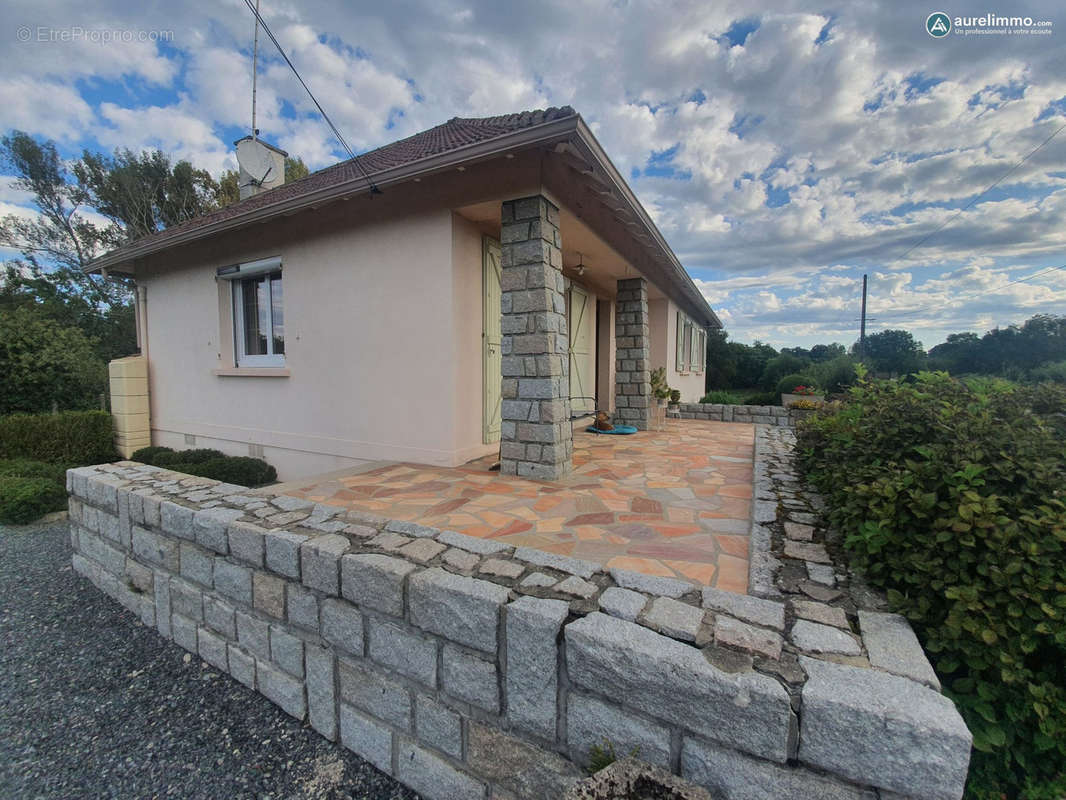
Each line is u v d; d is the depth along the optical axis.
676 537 2.38
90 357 9.54
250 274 6.10
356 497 3.20
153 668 2.52
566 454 3.96
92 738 2.05
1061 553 1.29
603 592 1.55
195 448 6.88
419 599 1.66
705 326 15.39
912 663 1.15
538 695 1.42
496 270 4.88
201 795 1.76
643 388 7.19
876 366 19.36
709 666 1.15
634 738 1.26
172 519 2.62
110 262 7.14
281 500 2.71
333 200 4.38
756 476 3.32
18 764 1.91
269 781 1.83
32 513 4.89
